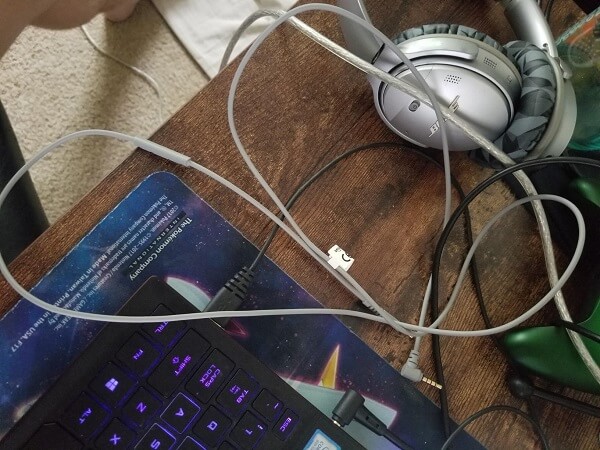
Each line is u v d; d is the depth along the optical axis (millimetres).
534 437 476
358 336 462
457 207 494
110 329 395
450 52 432
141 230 444
